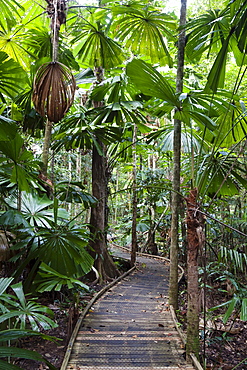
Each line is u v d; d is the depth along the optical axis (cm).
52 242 262
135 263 695
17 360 256
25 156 239
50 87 210
